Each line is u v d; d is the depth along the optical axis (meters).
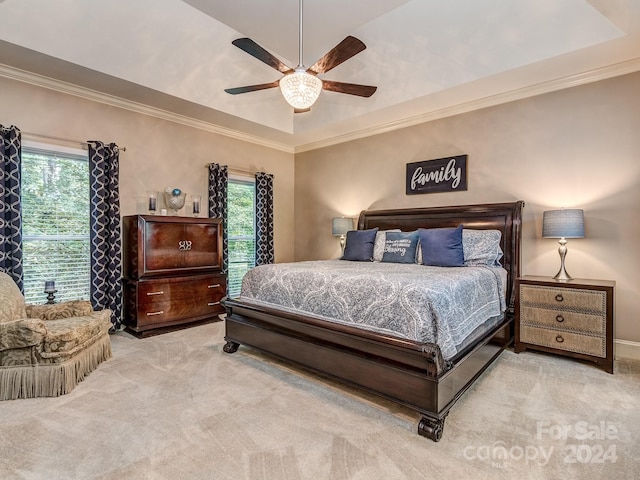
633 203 3.07
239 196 5.34
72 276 3.63
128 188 4.00
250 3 3.24
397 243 3.88
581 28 2.77
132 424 1.97
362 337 2.19
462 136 4.11
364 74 4.07
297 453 1.71
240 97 4.40
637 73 3.05
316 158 5.77
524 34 3.01
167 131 4.36
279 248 5.89
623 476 1.54
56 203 3.52
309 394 2.35
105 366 2.84
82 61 3.10
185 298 4.01
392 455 1.70
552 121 3.48
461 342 2.15
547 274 3.52
